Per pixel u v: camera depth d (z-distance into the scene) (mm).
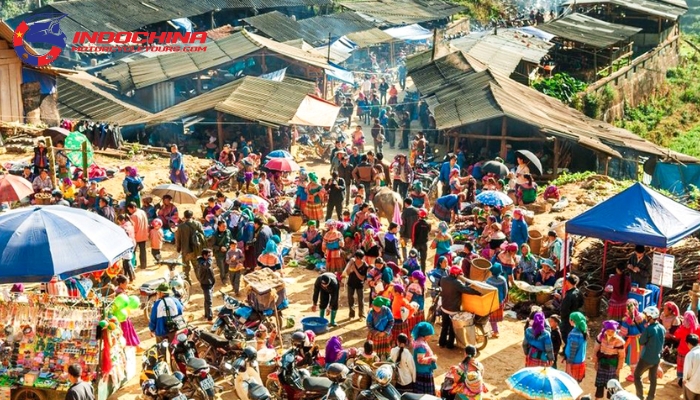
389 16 68812
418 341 14523
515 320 18625
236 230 21125
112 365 14844
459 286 16719
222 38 49812
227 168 29453
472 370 13945
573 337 14844
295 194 28328
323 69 47844
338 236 20250
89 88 41812
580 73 59938
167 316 15672
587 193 27297
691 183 35719
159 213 23484
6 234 14961
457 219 24047
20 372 14398
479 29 73312
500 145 35250
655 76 66250
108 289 18016
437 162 35531
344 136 39938
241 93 37906
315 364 15047
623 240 17594
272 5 64438
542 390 13023
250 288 17062
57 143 28109
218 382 15594
